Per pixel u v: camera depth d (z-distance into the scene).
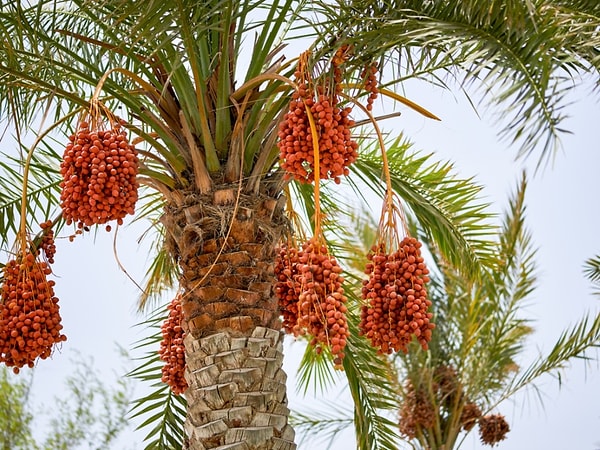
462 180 7.44
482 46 4.53
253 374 5.14
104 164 4.60
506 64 4.23
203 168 5.34
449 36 4.62
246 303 5.26
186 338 5.31
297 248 5.75
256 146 5.41
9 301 5.02
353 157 4.55
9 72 5.37
